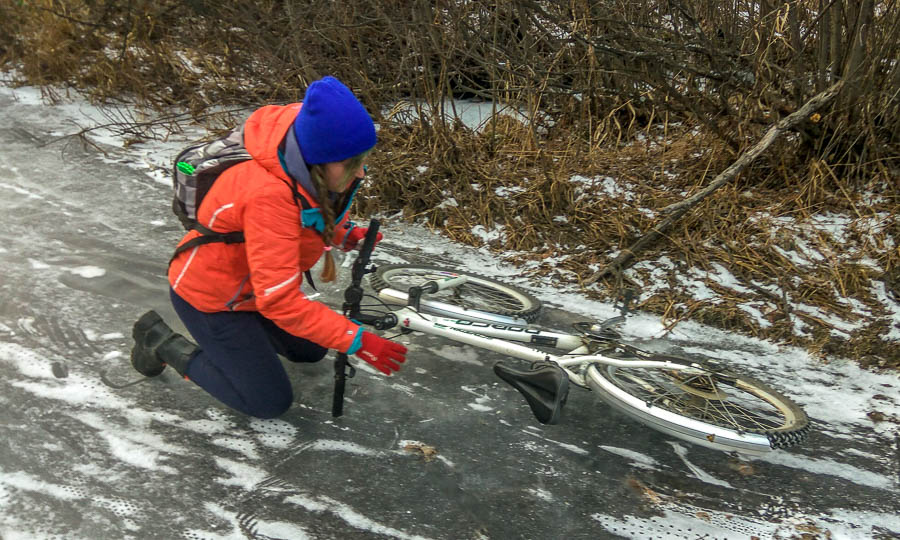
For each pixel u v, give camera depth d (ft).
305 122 7.36
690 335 12.01
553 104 19.13
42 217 15.61
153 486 8.45
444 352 11.62
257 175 7.64
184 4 22.00
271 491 8.47
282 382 9.19
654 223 14.64
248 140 7.74
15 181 17.48
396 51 19.10
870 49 14.49
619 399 8.93
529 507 8.46
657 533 8.17
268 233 7.62
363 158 7.73
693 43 16.31
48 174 18.01
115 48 23.95
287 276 7.79
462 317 10.42
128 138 20.45
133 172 18.38
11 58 26.43
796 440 8.37
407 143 17.47
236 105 22.11
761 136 15.90
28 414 9.54
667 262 13.70
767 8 15.28
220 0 20.98
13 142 19.99
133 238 14.87
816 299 12.46
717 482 9.00
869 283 12.67
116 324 11.73
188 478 8.60
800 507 8.63
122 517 7.97
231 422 9.62
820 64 14.85
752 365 11.26
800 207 14.53
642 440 9.73
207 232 8.07
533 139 17.39
